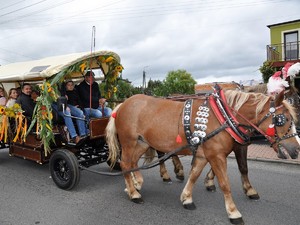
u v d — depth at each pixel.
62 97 5.31
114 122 5.10
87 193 5.36
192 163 4.36
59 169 5.60
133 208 4.67
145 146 4.96
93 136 5.50
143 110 4.61
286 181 5.66
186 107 4.20
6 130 6.31
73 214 4.50
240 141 3.90
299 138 3.66
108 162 6.52
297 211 4.34
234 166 6.87
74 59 5.42
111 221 4.24
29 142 6.16
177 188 5.55
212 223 4.07
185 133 4.10
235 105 3.94
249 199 4.82
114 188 5.61
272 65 16.11
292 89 3.87
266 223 4.01
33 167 7.27
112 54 6.09
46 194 5.36
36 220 4.33
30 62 6.85
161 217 4.32
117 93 7.03
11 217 4.45
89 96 6.23
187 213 4.42
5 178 6.42
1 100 7.59
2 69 7.14
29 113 6.11
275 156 7.48
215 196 5.04
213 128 3.92
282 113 3.66
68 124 5.63
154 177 6.23
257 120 3.85
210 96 4.17
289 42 18.12
